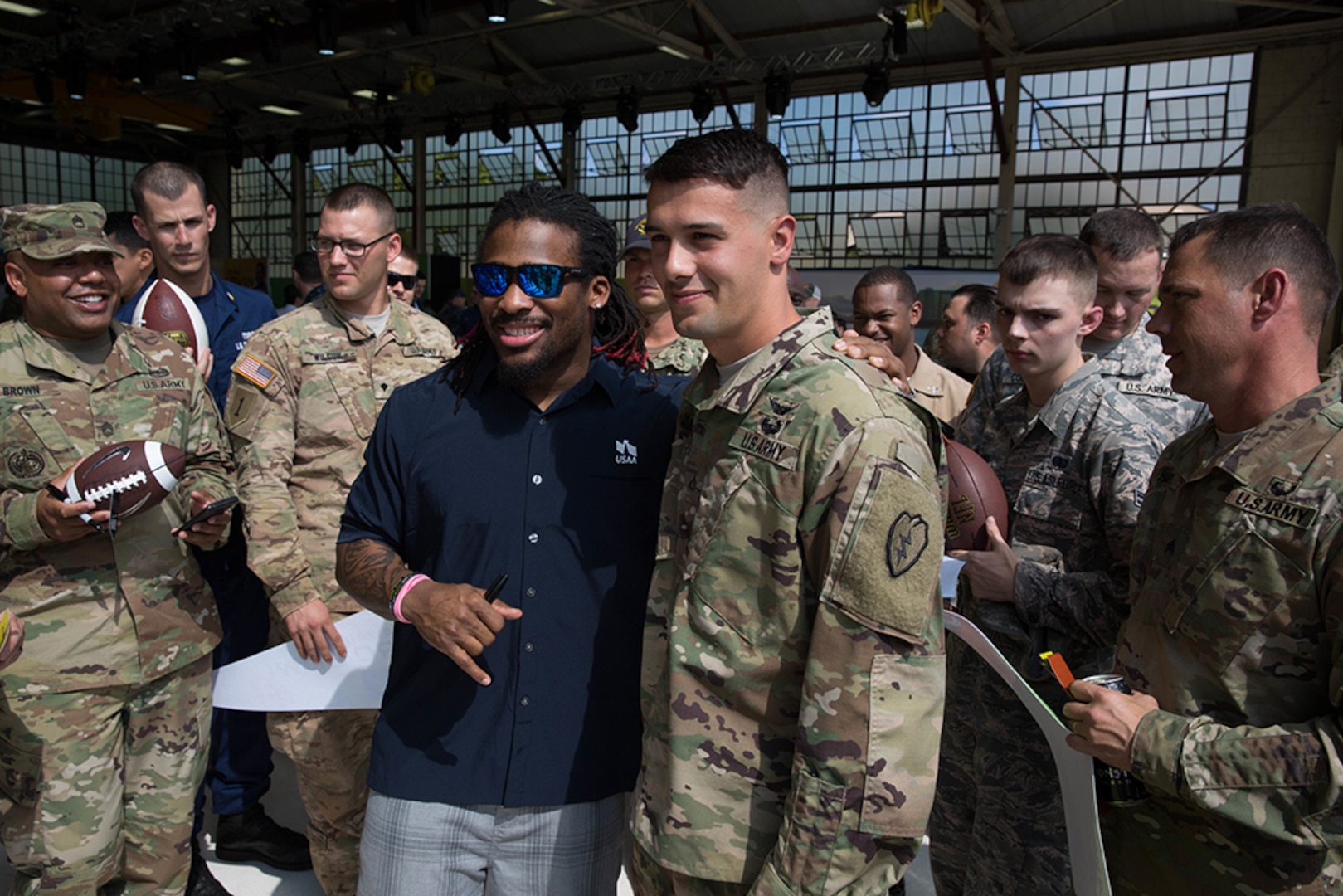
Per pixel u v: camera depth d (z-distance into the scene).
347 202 2.58
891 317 3.54
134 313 3.02
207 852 3.00
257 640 3.20
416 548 1.74
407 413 1.73
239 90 18.44
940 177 14.52
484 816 1.64
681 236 1.30
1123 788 1.50
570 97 16.06
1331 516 1.30
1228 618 1.39
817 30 12.98
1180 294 1.46
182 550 2.30
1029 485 2.12
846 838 1.19
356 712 2.50
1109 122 13.09
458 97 17.42
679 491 1.46
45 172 21.16
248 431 2.49
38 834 2.10
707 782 1.33
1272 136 12.09
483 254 1.60
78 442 2.18
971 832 2.23
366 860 1.67
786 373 1.31
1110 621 1.88
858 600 1.18
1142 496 1.91
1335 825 1.25
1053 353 2.08
